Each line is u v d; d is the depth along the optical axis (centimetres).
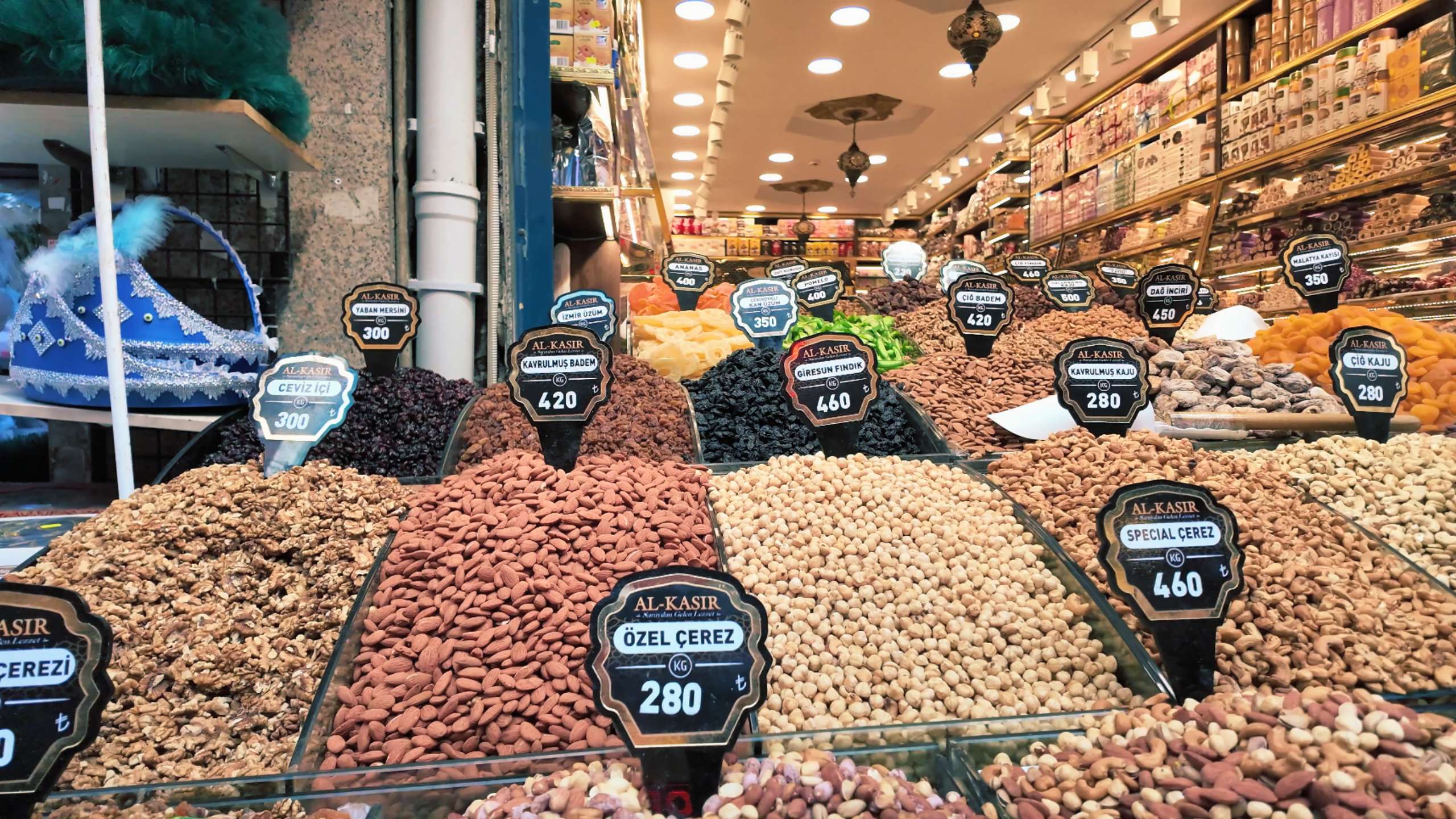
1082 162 791
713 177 1092
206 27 186
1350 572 137
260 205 261
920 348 309
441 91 275
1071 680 121
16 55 179
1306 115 508
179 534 131
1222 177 584
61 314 180
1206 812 83
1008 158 913
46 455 252
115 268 169
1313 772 84
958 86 789
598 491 146
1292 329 259
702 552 140
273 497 141
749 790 89
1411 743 86
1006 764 97
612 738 105
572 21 314
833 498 158
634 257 564
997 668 122
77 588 120
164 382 184
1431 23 425
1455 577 140
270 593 129
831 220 1346
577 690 111
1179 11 583
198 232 257
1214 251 587
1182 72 643
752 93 807
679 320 304
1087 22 652
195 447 180
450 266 279
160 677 113
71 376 180
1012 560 143
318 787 92
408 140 285
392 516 146
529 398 163
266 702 113
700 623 96
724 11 625
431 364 280
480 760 94
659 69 750
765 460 204
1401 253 450
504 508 142
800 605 132
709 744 93
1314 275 270
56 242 210
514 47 296
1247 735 91
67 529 165
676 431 207
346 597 129
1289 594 129
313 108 268
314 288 269
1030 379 250
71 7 171
